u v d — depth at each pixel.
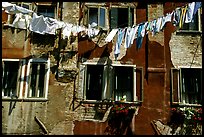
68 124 14.90
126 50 15.86
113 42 15.98
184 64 15.66
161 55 15.77
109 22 16.42
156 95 15.24
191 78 15.62
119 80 15.62
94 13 16.61
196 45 15.94
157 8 16.48
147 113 15.01
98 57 15.78
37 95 15.41
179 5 16.45
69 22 16.30
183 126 14.77
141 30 13.37
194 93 15.41
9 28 16.05
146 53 15.83
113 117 14.93
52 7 16.64
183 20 12.69
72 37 15.95
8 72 15.68
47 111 15.04
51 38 16.02
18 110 15.04
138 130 14.79
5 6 13.47
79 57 15.76
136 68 15.62
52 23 14.12
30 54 15.80
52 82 15.42
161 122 14.88
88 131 14.84
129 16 16.47
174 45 15.92
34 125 14.88
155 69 15.56
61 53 15.77
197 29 16.31
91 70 15.76
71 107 15.10
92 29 14.54
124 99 15.15
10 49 15.82
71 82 15.42
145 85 15.38
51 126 14.87
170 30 16.11
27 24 14.60
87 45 15.93
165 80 15.45
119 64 15.67
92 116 15.00
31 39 15.98
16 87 15.41
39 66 15.75
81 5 16.56
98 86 15.55
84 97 15.25
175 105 15.09
